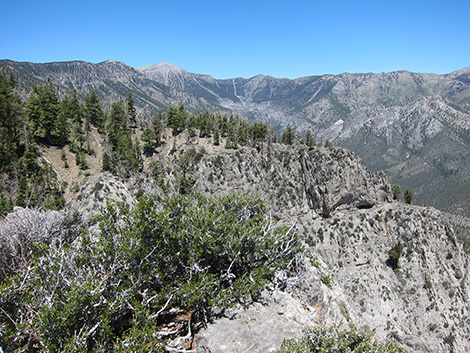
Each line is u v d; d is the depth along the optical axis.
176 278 14.41
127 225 13.51
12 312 9.88
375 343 12.30
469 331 84.75
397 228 101.50
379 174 126.62
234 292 14.53
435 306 86.06
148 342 10.24
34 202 57.59
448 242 100.88
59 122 114.19
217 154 101.81
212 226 15.44
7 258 13.71
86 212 21.16
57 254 11.49
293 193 107.00
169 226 14.01
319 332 12.76
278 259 17.72
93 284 10.39
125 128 134.00
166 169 100.00
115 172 88.69
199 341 12.94
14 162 84.62
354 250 94.25
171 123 147.38
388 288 87.25
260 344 12.75
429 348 71.94
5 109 91.88
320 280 20.08
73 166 105.50
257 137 146.00
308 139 138.88
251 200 23.05
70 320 9.19
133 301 11.29
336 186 114.12
